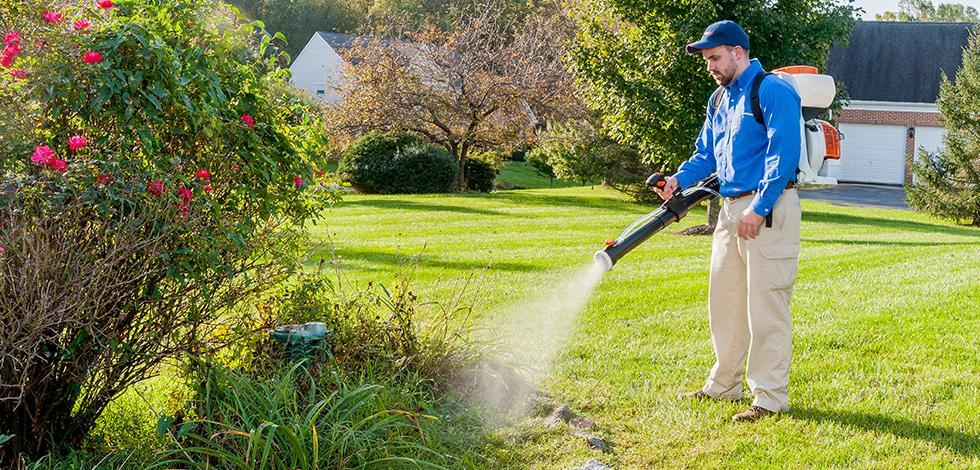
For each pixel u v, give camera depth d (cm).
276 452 316
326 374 379
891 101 3167
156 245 300
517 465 354
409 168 2252
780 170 381
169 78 311
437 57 2453
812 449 364
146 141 308
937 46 3272
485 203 1852
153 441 338
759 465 351
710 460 359
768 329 402
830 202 2466
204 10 346
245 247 340
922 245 1191
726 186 412
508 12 3775
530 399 427
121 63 310
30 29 305
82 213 299
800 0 1349
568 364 490
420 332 469
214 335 380
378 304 476
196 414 348
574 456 362
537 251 1030
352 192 2284
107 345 310
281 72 372
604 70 1366
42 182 288
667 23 1323
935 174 1956
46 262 279
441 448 356
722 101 417
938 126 3128
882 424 393
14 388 304
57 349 308
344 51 2745
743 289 420
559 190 2403
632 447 375
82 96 299
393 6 4828
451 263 905
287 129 385
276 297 421
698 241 1268
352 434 317
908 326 571
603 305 660
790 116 383
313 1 5566
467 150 2552
